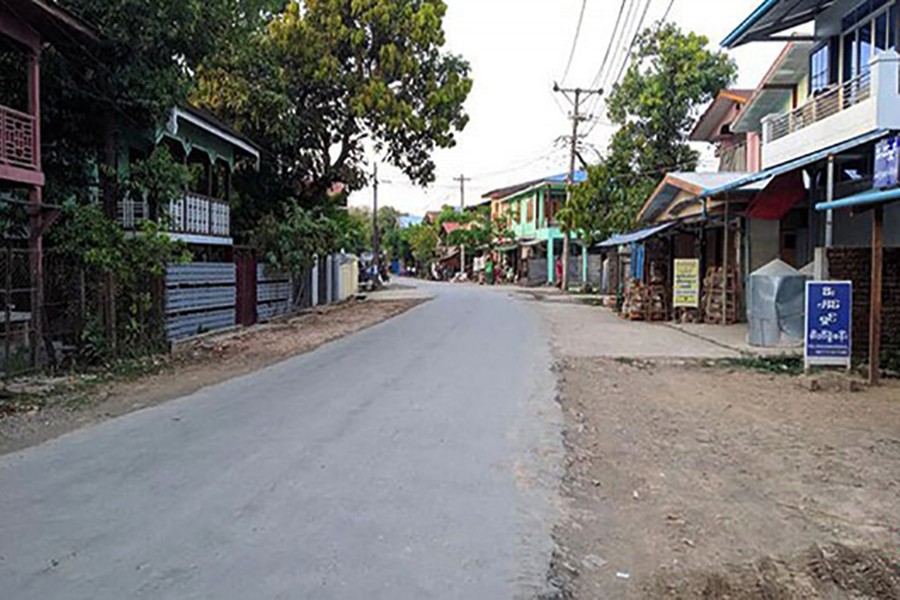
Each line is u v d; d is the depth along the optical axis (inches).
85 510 218.5
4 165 484.7
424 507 222.4
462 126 1222.9
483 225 2399.1
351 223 1418.6
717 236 944.3
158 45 611.2
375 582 171.0
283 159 1122.7
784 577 183.3
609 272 1477.6
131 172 655.8
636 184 1248.2
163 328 604.4
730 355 581.9
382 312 1037.8
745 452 295.6
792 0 692.1
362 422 334.6
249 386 438.3
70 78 618.5
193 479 248.4
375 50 1153.4
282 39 1074.7
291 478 249.0
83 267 523.5
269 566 178.9
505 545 195.0
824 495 243.1
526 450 290.4
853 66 692.7
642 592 173.8
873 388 440.5
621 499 238.4
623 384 455.5
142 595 163.3
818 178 710.5
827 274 533.0
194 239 806.5
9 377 459.2
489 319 895.1
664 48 1230.3
